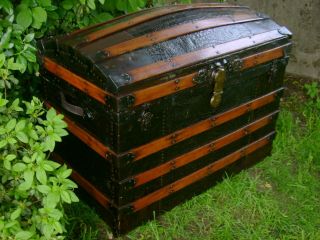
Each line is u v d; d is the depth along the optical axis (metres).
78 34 2.08
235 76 2.26
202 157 2.37
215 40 2.16
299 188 2.62
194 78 2.04
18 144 1.59
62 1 2.37
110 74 1.79
